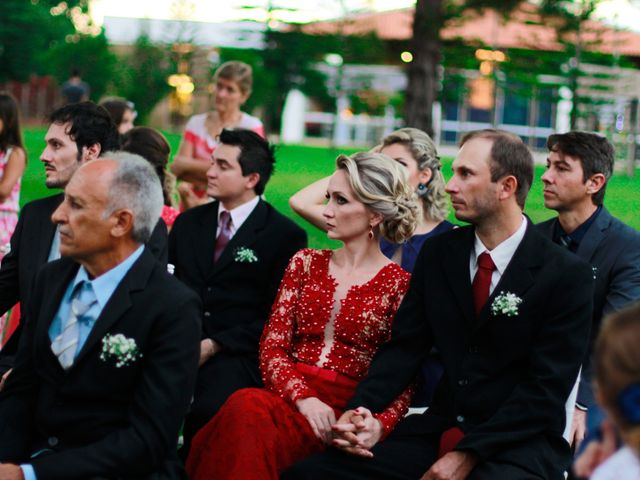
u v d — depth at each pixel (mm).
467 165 3943
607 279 4852
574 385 3932
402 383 4062
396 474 3879
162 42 31609
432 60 17000
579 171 4855
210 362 4953
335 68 27891
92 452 3326
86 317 3494
